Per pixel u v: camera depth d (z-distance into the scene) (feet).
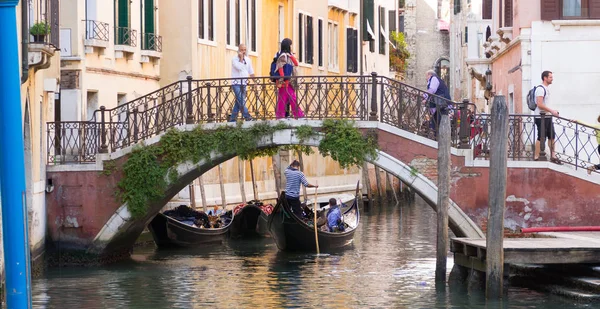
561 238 64.08
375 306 58.54
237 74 78.33
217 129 73.67
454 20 242.17
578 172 70.13
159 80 104.37
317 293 63.41
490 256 57.82
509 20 92.02
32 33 67.36
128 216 74.49
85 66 87.15
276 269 75.20
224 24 114.01
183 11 103.96
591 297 57.06
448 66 264.72
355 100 73.51
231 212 98.99
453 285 64.75
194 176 76.48
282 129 73.10
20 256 29.37
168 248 89.30
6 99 29.25
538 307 56.39
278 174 122.31
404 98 72.95
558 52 83.51
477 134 73.10
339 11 159.22
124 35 94.22
